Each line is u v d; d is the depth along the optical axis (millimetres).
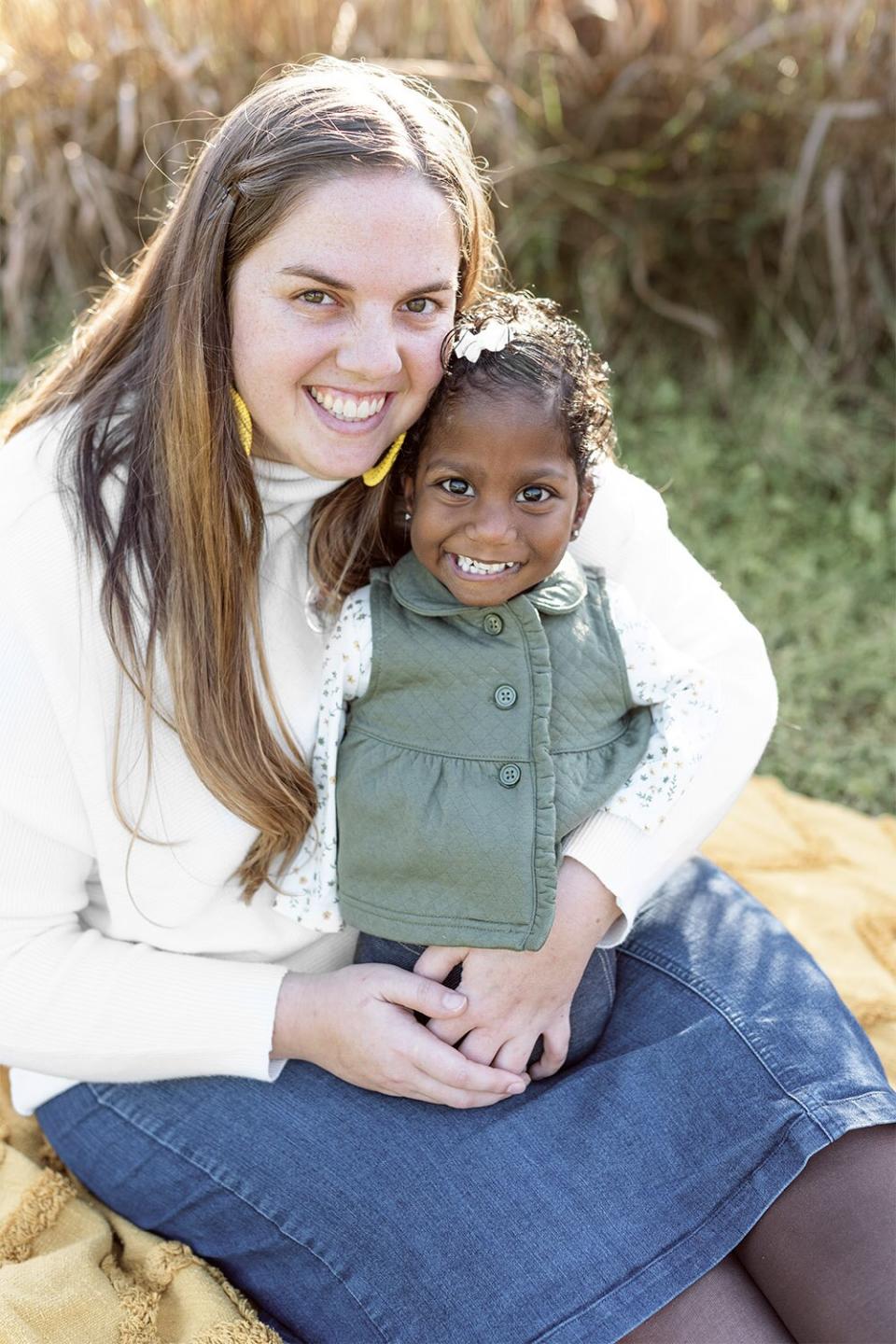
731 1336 1514
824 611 3668
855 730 3340
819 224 4387
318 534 1714
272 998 1670
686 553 2021
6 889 1636
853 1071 1662
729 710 1939
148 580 1566
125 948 1697
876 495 4184
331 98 1501
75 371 1722
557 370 1608
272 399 1538
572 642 1724
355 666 1714
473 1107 1647
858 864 2754
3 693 1551
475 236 1667
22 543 1548
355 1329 1594
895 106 4180
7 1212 1833
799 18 4180
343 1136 1631
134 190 4488
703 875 2020
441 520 1625
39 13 4492
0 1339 1586
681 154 4281
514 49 4312
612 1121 1620
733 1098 1645
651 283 4578
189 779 1633
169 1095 1738
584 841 1740
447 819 1645
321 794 1730
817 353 4457
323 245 1453
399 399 1591
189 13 4344
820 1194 1584
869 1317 1510
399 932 1672
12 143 4582
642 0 4379
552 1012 1706
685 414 4414
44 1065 1687
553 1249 1513
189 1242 1774
